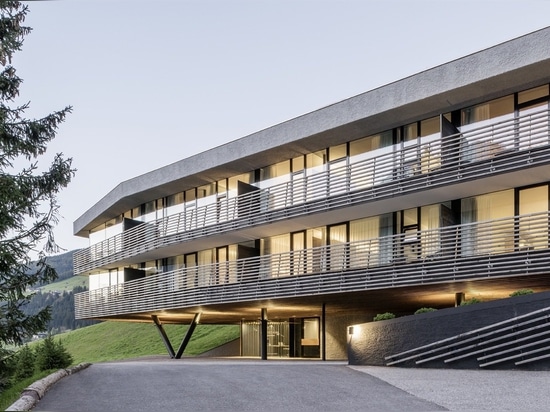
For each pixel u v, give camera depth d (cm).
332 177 2155
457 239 1786
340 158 2255
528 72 1706
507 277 1636
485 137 1764
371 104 2034
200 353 3403
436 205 1988
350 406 888
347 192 2073
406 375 1252
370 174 2028
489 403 907
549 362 1245
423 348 1434
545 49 1644
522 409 858
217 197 2756
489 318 1366
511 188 1819
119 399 915
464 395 980
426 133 2011
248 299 2283
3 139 1653
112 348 4528
